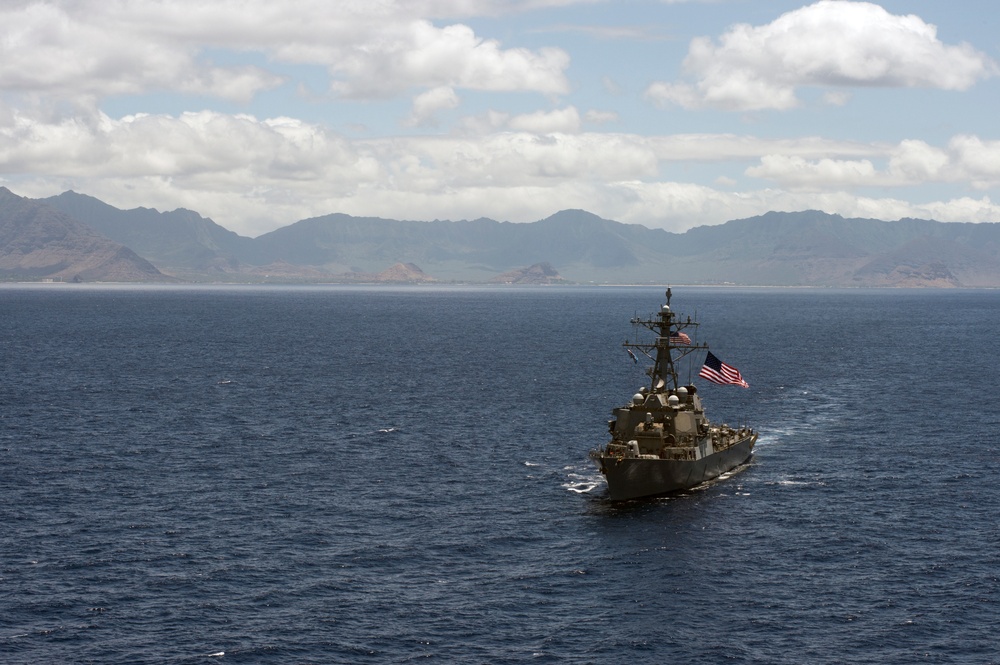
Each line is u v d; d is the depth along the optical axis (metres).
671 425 95.38
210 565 71.00
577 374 182.88
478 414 135.00
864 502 88.56
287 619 62.25
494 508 86.31
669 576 70.06
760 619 63.03
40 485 92.38
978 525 81.56
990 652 58.56
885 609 64.38
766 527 81.06
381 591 66.88
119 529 78.94
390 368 194.62
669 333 101.56
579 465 103.06
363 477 96.94
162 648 58.25
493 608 64.38
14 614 62.28
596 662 57.50
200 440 115.12
